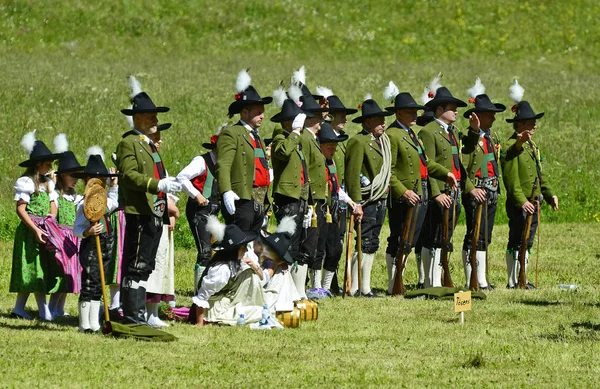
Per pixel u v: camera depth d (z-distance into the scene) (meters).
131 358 26.16
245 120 33.38
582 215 65.62
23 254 32.16
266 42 126.50
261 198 33.66
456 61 122.00
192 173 35.53
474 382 24.72
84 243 29.89
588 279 45.25
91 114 78.31
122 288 29.89
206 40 125.81
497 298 39.06
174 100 87.12
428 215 41.22
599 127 87.44
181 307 34.66
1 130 71.19
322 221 37.66
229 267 31.81
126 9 130.38
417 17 136.25
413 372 25.69
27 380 23.38
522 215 42.84
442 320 33.94
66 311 34.72
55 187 33.31
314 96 38.97
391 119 82.19
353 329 31.95
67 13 126.69
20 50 113.75
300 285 36.47
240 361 26.33
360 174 39.47
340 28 131.88
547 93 100.44
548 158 76.75
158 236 30.00
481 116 42.19
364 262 39.97
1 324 30.72
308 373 25.23
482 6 140.12
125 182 29.34
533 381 24.94
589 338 30.58
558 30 134.62
